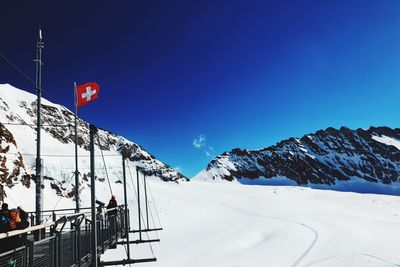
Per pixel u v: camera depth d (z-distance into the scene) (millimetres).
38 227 8438
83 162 101250
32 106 134750
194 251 43375
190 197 105625
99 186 95125
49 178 75250
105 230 16688
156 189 111625
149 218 69750
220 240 50438
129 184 108625
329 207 100938
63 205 67875
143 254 39969
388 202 111062
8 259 7082
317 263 37688
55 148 101688
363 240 50062
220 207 95750
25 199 40125
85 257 12359
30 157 80875
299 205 102812
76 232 11359
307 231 57156
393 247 43938
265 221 72125
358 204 107625
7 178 39375
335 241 49250
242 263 38312
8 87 141375
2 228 8477
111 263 21453
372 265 36062
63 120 141500
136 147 177625
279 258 40344
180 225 66500
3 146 42562
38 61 18734
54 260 9297
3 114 99312
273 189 136625
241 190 133375
